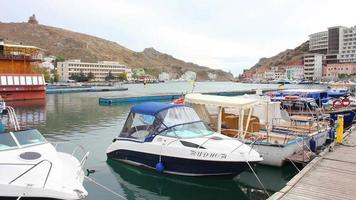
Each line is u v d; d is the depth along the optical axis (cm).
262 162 1716
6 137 1086
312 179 1287
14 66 5703
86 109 4588
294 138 1767
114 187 1423
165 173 1552
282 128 2066
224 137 1559
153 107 1658
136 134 1666
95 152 2005
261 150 1705
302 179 1288
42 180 959
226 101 1858
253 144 1716
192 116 1664
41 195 928
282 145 1650
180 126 1573
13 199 924
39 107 4769
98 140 2398
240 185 1476
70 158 1207
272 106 2164
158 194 1362
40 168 996
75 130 2852
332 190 1164
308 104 2714
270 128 2022
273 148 1675
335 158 1614
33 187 930
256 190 1423
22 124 3177
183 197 1339
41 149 1091
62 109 4547
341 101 3119
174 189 1415
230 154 1395
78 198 957
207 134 1573
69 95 7294
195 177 1494
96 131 2803
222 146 1436
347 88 5200
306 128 2069
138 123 1667
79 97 6706
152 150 1562
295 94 3178
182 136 1527
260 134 1836
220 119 1870
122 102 5756
